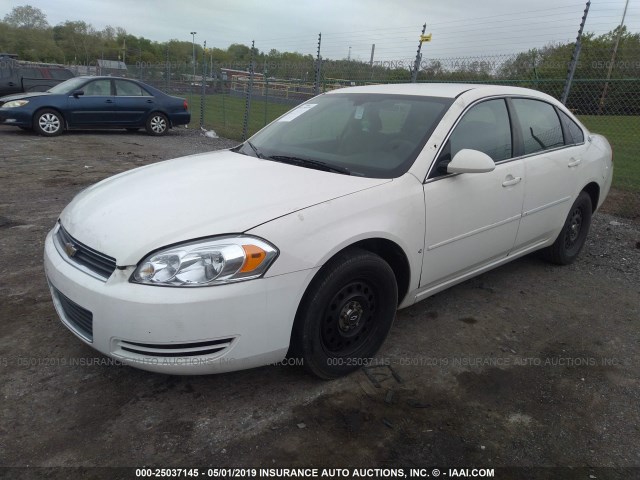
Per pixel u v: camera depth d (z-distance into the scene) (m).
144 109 13.21
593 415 2.69
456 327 3.55
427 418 2.59
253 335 2.38
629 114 8.77
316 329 2.60
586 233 4.93
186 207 2.58
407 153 3.15
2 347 3.01
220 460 2.26
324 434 2.44
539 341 3.42
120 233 2.45
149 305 2.23
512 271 4.64
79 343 3.08
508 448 2.42
